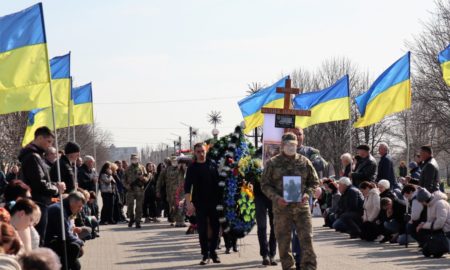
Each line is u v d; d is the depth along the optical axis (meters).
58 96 16.86
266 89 18.62
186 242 17.55
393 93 18.02
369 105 18.39
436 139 44.25
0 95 11.26
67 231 11.05
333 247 15.87
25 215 8.55
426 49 41.44
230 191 13.96
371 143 57.97
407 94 17.84
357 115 57.06
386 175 17.67
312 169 11.06
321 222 23.75
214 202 13.25
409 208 16.34
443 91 40.59
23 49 11.08
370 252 14.80
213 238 13.34
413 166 19.05
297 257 11.74
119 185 27.56
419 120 42.84
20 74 11.04
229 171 13.99
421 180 15.30
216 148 14.35
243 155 14.20
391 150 57.69
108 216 25.05
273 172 10.99
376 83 18.23
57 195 11.50
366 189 17.06
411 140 52.28
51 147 12.64
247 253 14.80
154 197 25.59
